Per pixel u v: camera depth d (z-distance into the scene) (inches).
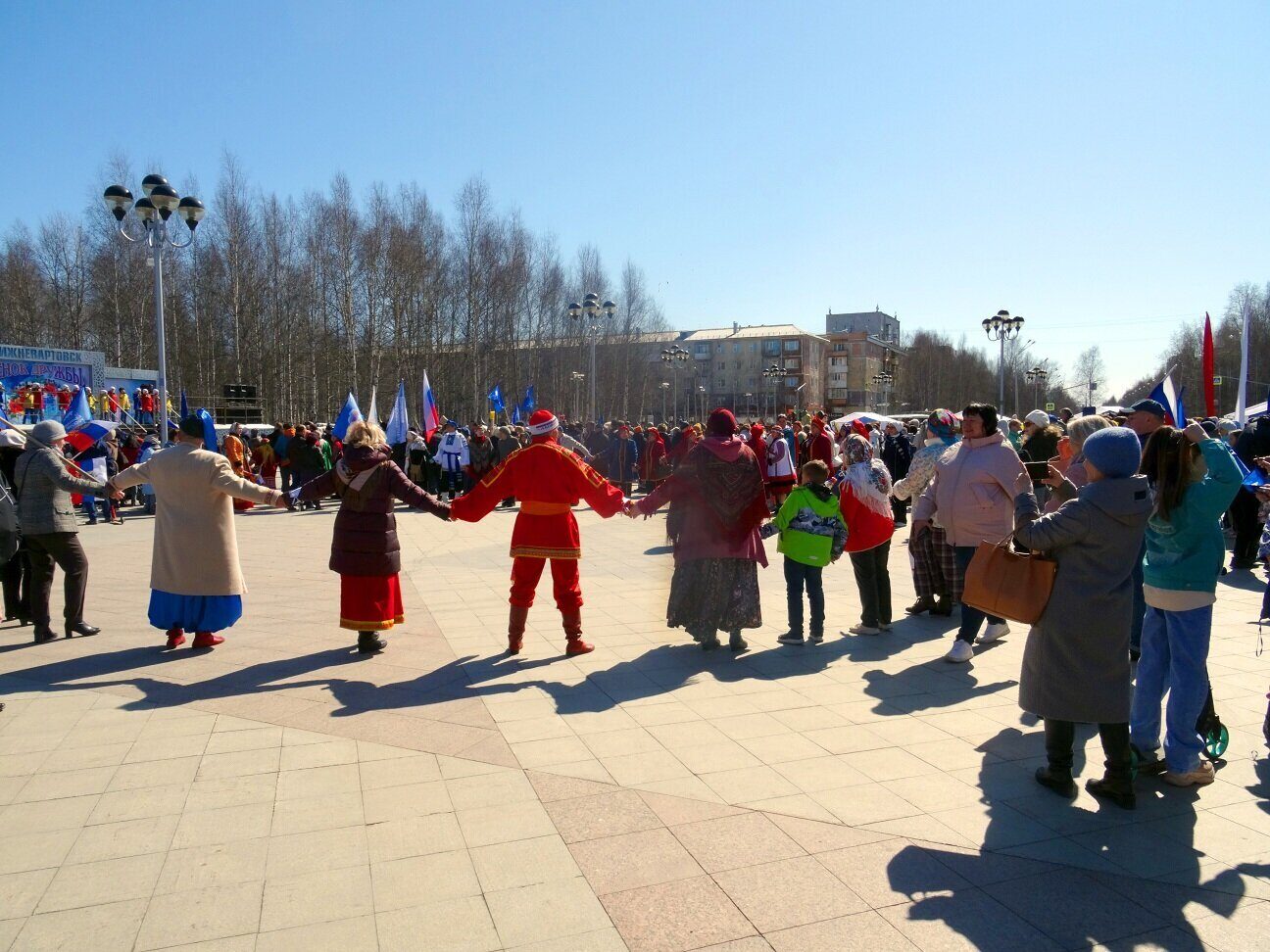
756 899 123.0
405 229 1846.7
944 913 119.4
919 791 159.8
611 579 388.8
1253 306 2605.8
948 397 3880.4
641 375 2635.3
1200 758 164.9
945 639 278.2
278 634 279.9
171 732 188.5
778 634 285.6
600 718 198.7
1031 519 159.9
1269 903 122.4
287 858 134.4
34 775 165.5
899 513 648.4
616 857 134.8
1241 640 270.2
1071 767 159.0
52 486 264.2
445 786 160.9
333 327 1856.5
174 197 692.1
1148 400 221.1
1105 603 150.1
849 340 4894.2
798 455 761.6
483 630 287.4
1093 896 124.2
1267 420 390.3
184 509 254.1
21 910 120.1
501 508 770.2
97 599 341.4
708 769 169.5
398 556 257.8
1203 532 161.0
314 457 748.6
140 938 113.4
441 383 1904.5
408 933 114.6
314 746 180.4
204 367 1792.6
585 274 2401.6
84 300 2000.5
